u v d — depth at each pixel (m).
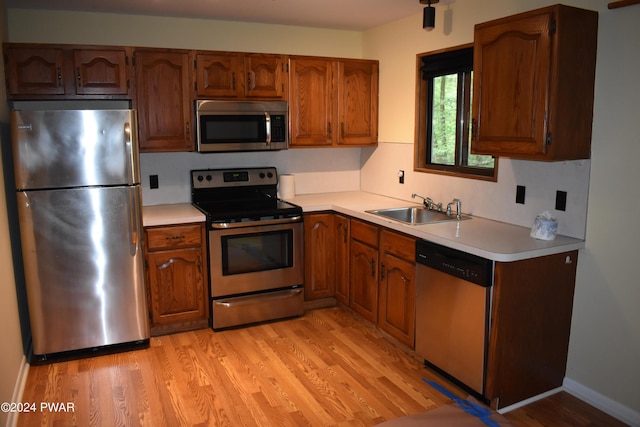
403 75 4.09
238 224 3.66
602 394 2.74
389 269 3.40
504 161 3.22
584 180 2.72
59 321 3.22
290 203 4.09
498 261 2.51
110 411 2.68
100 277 3.26
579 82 2.57
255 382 2.99
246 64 3.92
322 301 4.21
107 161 3.14
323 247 4.10
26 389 2.90
